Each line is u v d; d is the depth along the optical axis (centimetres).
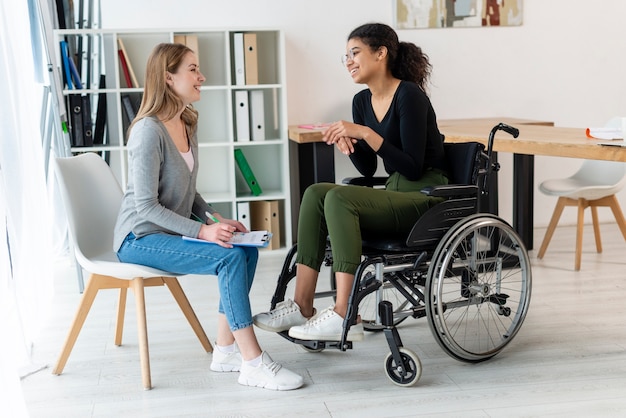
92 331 305
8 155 283
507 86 480
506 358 264
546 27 479
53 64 360
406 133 257
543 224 496
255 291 360
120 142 417
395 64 268
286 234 446
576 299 332
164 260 240
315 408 226
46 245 349
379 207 249
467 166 261
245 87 429
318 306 330
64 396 240
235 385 246
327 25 457
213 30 420
